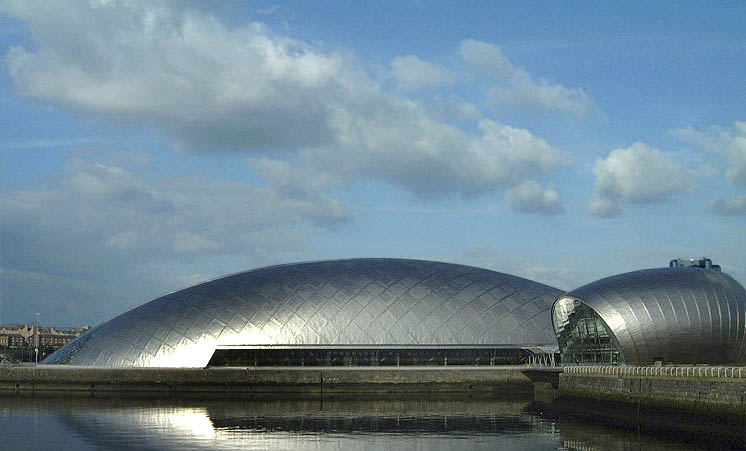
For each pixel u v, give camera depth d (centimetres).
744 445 3753
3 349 18100
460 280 9144
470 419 5344
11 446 4081
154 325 8694
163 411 6031
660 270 6656
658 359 6297
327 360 8488
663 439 4138
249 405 6638
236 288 9006
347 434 4550
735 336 6247
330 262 9594
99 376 8412
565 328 7112
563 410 6056
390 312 8612
